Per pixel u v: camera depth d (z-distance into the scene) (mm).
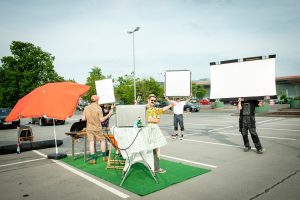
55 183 5293
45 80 32219
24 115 6227
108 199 4348
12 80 30141
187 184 4891
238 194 4316
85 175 5770
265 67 7000
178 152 7738
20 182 5438
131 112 5402
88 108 6707
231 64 7523
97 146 9438
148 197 4352
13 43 30828
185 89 7812
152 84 32531
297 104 25172
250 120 7176
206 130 12750
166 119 21125
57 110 6309
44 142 9750
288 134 10461
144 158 5309
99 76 30812
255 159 6566
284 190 4426
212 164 6242
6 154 8469
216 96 7684
